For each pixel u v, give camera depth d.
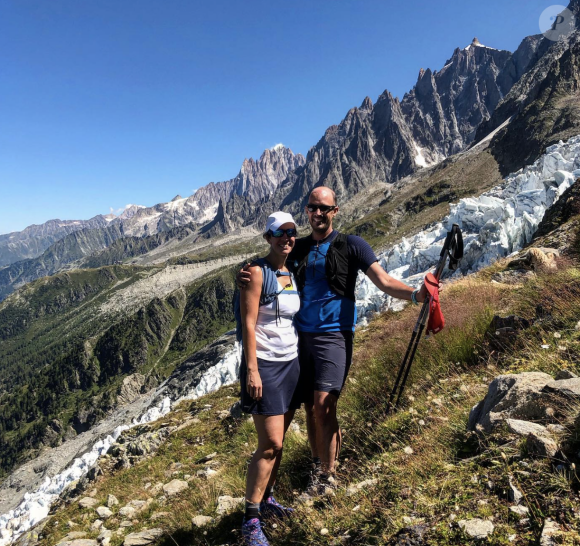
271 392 3.94
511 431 3.21
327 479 4.26
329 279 4.33
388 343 8.19
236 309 4.23
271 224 3.98
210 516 5.23
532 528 2.28
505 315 6.58
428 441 3.91
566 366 3.99
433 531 2.52
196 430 11.30
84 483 11.30
